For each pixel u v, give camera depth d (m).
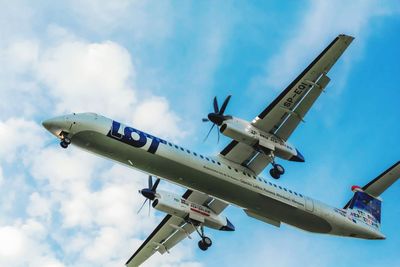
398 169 56.31
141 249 59.47
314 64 46.75
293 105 48.78
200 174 48.97
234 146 50.81
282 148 49.88
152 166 47.78
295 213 53.38
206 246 55.03
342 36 45.22
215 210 56.66
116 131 46.19
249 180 50.94
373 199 58.28
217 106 49.44
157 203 53.50
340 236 57.06
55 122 45.03
